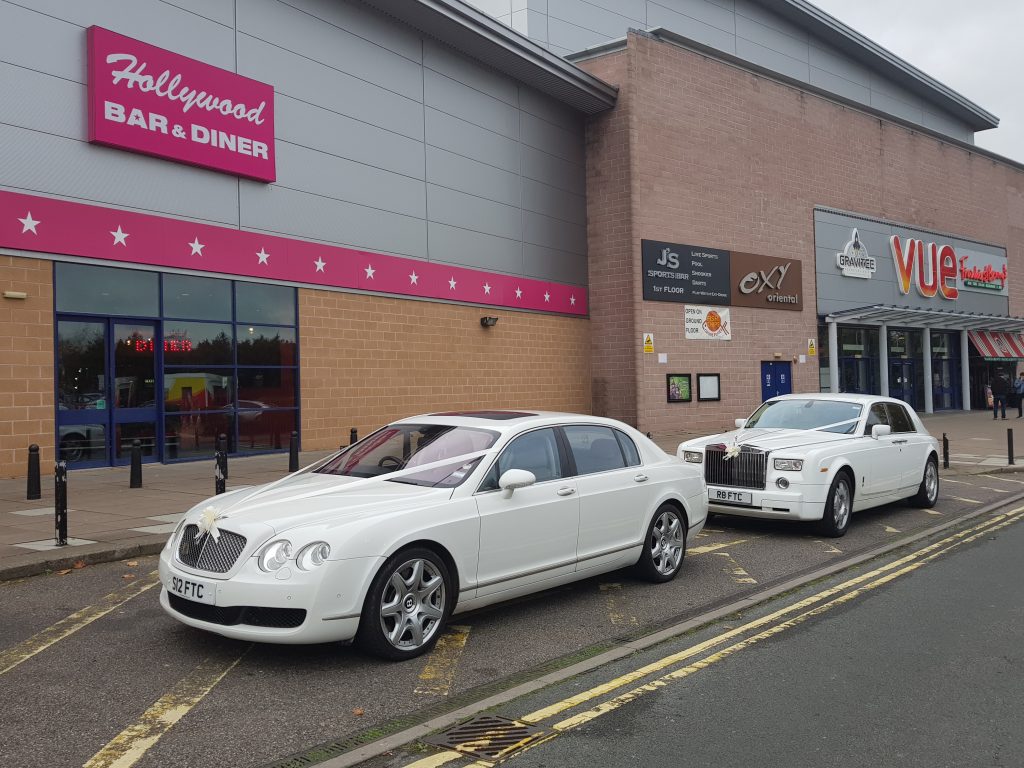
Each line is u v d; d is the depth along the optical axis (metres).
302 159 17.48
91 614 6.21
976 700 4.68
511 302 22.52
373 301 18.95
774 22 37.31
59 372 13.73
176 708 4.45
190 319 15.57
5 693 4.64
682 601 6.84
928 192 37.12
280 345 17.11
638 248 24.38
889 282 34.53
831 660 5.36
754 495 9.61
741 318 27.52
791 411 11.30
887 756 3.95
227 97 15.93
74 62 13.79
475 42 20.84
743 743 4.09
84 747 3.96
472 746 4.03
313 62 17.73
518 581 6.00
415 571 5.32
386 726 4.25
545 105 23.97
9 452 13.01
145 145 14.56
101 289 14.21
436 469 6.02
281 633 4.82
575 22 29.36
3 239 12.88
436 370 20.41
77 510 10.32
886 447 10.81
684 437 23.67
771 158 29.06
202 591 4.98
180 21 15.23
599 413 24.94
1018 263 43.44
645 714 4.45
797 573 7.88
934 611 6.53
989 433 25.53
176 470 14.59
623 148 24.50
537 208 23.55
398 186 19.59
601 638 5.83
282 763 3.81
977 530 10.19
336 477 6.21
